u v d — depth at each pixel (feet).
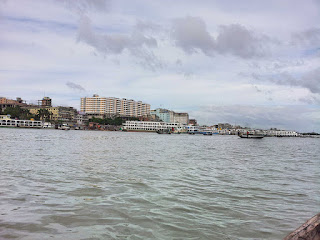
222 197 37.45
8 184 41.14
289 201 36.27
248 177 55.98
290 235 12.25
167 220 26.94
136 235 22.91
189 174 57.11
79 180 45.73
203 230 24.57
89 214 27.91
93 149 121.39
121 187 41.24
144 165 69.31
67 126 654.12
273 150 171.73
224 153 127.44
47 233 22.74
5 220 25.45
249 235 23.71
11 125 627.05
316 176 60.29
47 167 60.03
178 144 210.79
